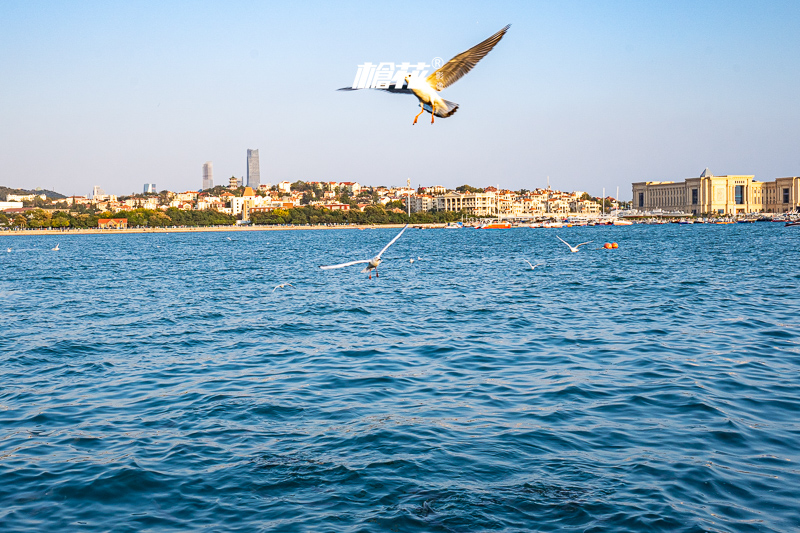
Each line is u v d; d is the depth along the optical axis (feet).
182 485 50.14
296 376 81.92
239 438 59.62
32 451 57.26
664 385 72.49
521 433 58.95
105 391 76.23
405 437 58.75
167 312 143.33
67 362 91.97
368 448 56.49
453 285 193.26
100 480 50.88
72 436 60.85
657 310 131.03
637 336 102.83
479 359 89.20
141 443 58.70
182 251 479.00
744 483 47.57
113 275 257.14
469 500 46.80
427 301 154.71
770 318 117.39
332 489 49.11
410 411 66.39
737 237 557.74
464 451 55.21
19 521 45.19
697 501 45.27
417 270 255.29
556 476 50.03
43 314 142.82
